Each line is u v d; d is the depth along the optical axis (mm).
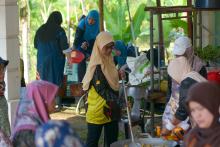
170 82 5980
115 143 5309
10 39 7496
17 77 7594
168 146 5211
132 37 10250
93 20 9523
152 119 7180
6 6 7395
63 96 9914
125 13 11352
